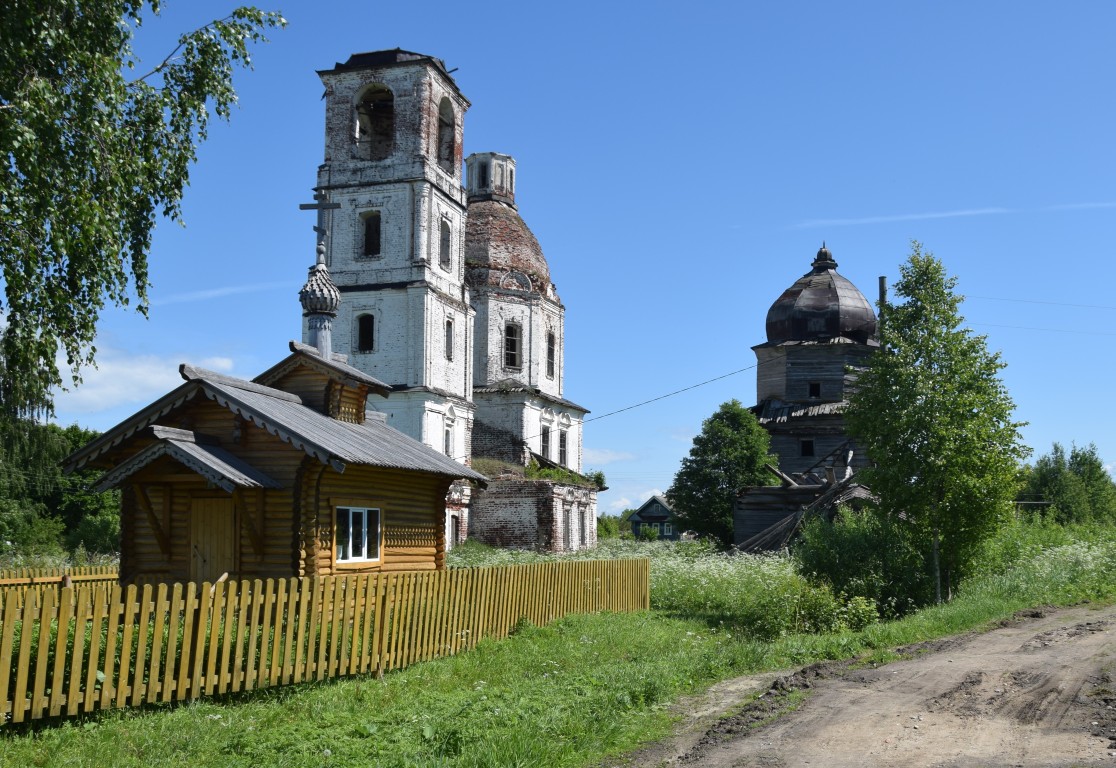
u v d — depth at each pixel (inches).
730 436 2349.9
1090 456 2415.1
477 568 703.7
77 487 1946.4
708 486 2367.1
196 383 698.2
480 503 2251.5
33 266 606.5
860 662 573.0
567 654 671.1
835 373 2411.4
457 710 434.3
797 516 1526.8
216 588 483.2
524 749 365.4
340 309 2146.9
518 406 2506.2
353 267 2160.4
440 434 2140.7
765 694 480.1
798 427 2375.7
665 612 1021.2
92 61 606.5
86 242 617.6
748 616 908.6
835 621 844.0
